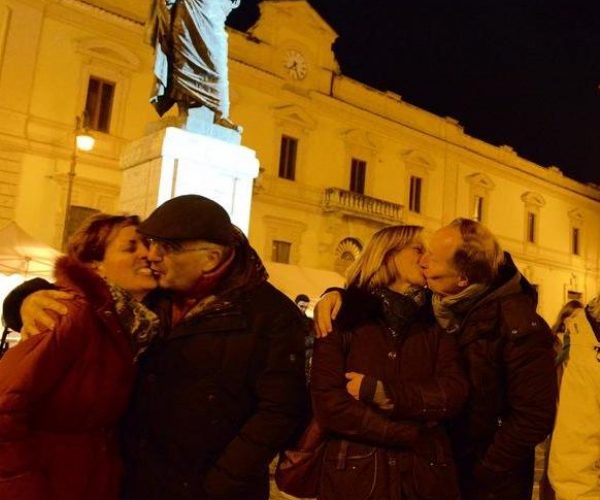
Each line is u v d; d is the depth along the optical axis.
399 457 1.89
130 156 7.04
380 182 22.86
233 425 1.86
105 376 1.74
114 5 16.89
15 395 1.53
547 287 28.81
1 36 15.21
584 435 2.03
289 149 20.83
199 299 1.93
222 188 6.73
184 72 6.72
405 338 2.02
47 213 15.75
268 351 1.88
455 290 2.17
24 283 1.89
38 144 15.65
